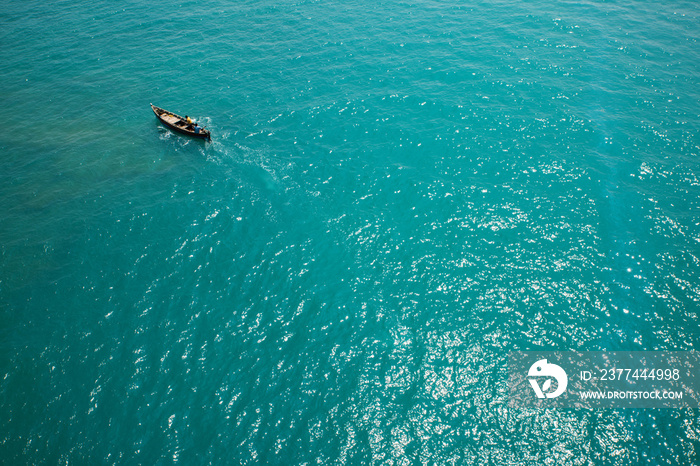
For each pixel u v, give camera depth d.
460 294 42.66
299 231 48.53
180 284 44.03
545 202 50.03
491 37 77.88
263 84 69.88
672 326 39.25
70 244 47.66
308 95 67.12
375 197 51.81
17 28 86.88
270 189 53.16
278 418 35.06
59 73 74.50
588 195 50.41
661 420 33.97
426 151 57.09
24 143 60.88
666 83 65.25
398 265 45.19
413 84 68.00
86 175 55.91
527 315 40.84
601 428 33.84
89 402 35.94
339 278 44.28
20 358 38.47
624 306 40.81
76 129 63.31
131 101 67.94
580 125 59.19
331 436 34.19
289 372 37.72
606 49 73.19
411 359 38.44
